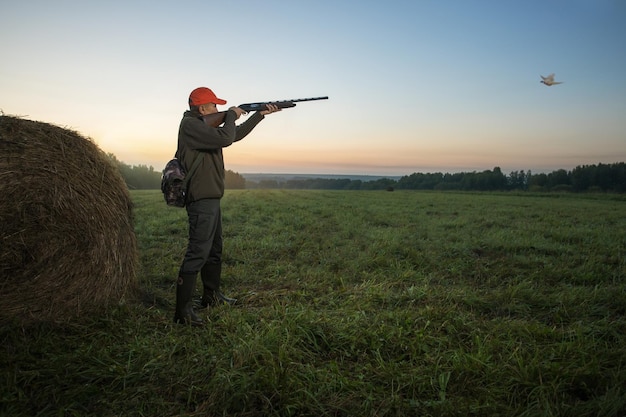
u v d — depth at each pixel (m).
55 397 2.21
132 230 3.85
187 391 2.29
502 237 7.88
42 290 3.14
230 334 2.95
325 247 6.82
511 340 2.93
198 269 3.35
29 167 3.18
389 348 2.88
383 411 2.13
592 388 2.39
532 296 4.05
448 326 3.18
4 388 2.22
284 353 2.62
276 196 26.62
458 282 4.93
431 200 24.84
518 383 2.38
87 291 3.33
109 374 2.42
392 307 3.79
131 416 2.10
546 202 25.14
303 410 2.15
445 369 2.55
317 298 3.97
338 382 2.39
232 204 16.58
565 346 2.81
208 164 3.44
